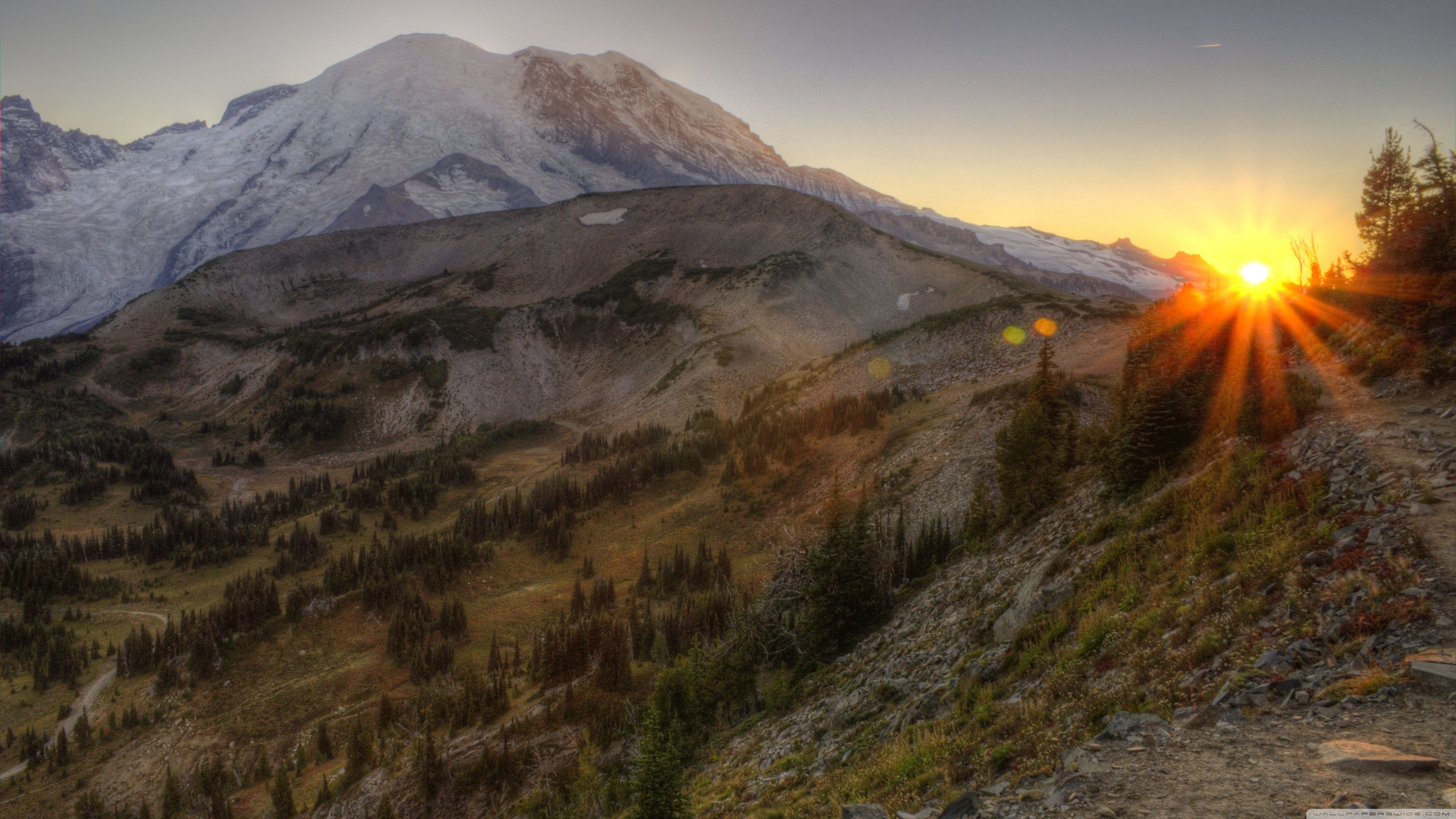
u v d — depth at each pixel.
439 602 111.31
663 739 26.86
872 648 38.59
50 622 117.44
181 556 144.25
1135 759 11.59
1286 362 33.34
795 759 28.38
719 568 106.06
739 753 36.38
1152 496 29.08
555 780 55.59
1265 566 16.56
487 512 146.38
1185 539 21.61
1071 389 92.94
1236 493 22.14
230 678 92.62
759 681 49.84
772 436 142.12
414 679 92.19
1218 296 44.91
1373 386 25.55
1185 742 11.68
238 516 167.38
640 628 81.31
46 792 77.81
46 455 190.38
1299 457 21.92
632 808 27.94
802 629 47.19
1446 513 14.86
